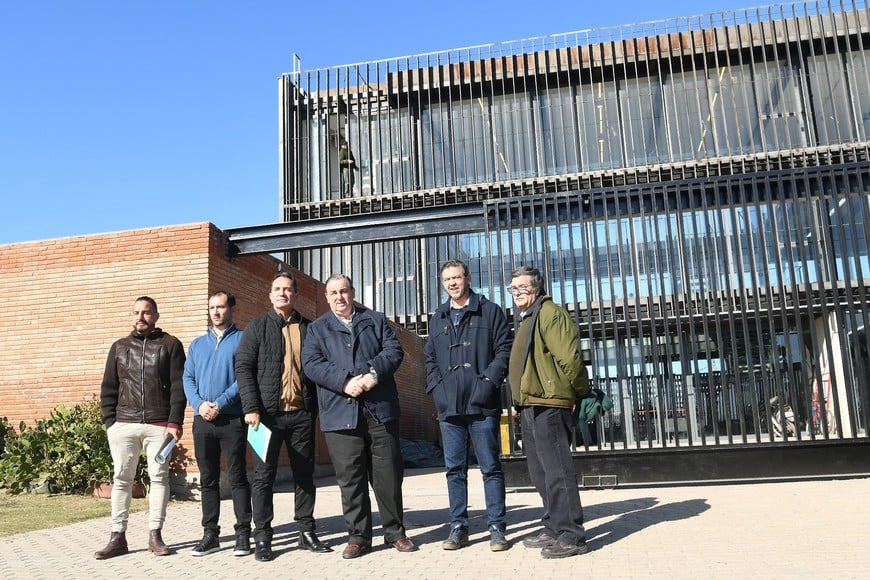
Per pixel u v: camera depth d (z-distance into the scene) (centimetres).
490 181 1847
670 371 791
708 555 420
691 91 1812
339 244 1009
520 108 1884
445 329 486
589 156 1822
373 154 1927
